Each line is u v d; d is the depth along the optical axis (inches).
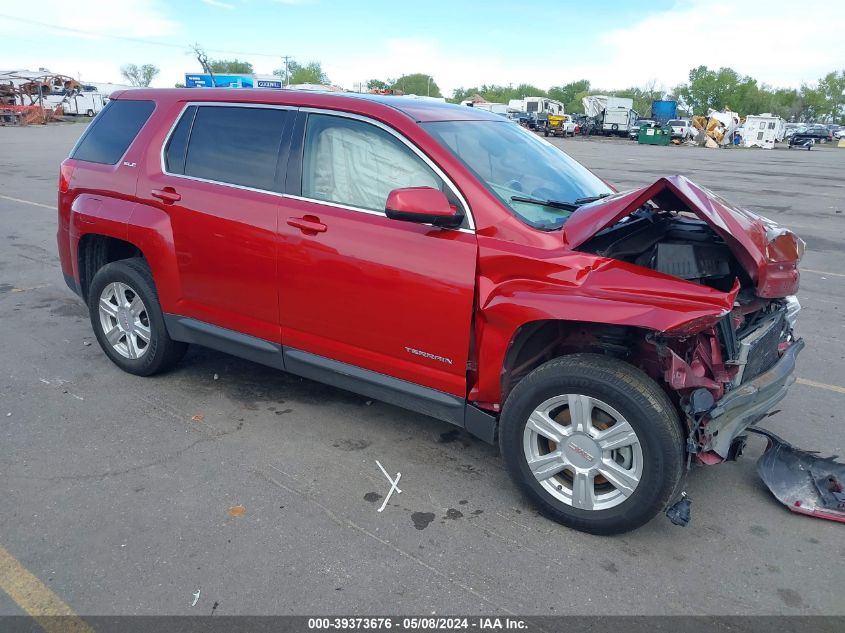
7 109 1846.7
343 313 144.0
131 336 185.9
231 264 158.9
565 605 106.7
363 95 153.0
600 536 124.6
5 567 111.3
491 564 115.8
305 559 115.3
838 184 789.9
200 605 104.3
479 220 128.2
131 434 156.9
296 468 144.6
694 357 120.4
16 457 145.0
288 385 187.6
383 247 135.8
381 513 129.4
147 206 171.8
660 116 2203.5
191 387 184.1
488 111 178.2
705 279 132.6
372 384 145.7
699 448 116.2
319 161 148.3
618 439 117.0
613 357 124.0
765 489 143.1
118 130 183.8
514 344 127.1
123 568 111.8
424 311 132.7
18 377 186.9
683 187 118.8
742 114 4463.6
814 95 4970.5
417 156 135.8
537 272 122.0
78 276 195.3
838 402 186.5
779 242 124.6
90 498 131.0
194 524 124.0
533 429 125.3
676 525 129.2
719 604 108.0
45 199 497.4
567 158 175.3
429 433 162.7
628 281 115.6
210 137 165.9
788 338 151.9
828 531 128.8
